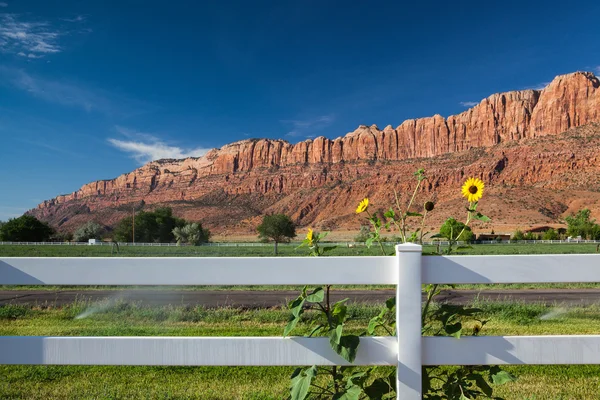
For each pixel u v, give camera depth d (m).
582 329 6.46
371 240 2.67
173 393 3.70
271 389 3.80
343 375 2.54
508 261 2.15
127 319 7.66
